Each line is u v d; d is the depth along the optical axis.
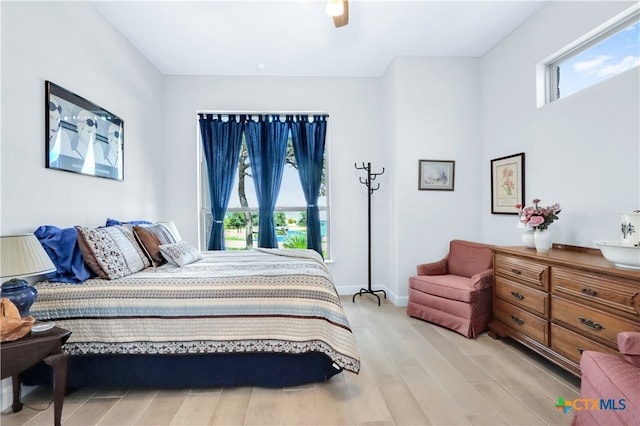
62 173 2.13
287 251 2.97
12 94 1.75
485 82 3.46
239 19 2.74
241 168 4.06
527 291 2.25
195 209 3.88
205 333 1.81
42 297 1.76
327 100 3.96
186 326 1.80
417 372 2.07
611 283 1.65
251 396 1.81
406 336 2.68
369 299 3.79
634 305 1.54
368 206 3.85
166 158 3.84
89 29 2.45
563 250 2.41
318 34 3.01
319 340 1.81
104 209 2.62
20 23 1.80
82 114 2.32
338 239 4.00
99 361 1.81
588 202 2.29
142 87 3.32
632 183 1.99
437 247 3.56
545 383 1.93
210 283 1.89
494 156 3.34
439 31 3.01
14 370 1.31
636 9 2.00
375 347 2.46
